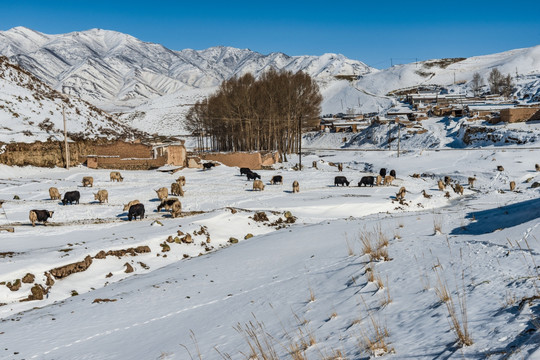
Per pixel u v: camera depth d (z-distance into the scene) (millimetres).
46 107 80188
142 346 8547
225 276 14406
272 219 30391
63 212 31719
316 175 61406
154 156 72500
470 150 86438
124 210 32906
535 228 10094
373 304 7461
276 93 89812
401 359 4836
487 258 8359
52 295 16547
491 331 4812
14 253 19609
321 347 6078
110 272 19281
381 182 54688
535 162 66500
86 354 8562
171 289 13625
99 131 82000
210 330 8703
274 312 8969
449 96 197375
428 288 7422
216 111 96875
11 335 10609
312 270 12273
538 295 5422
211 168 66250
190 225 25672
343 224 22797
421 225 17250
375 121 143750
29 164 58844
